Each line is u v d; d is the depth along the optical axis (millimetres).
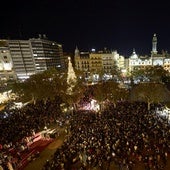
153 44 129875
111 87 52062
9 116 40594
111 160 22516
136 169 21000
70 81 55844
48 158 25859
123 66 133500
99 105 47438
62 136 32688
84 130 29641
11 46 103438
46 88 54906
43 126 36594
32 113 41531
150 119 31984
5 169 22859
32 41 109250
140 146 23938
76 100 51562
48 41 121875
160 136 25469
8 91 59219
